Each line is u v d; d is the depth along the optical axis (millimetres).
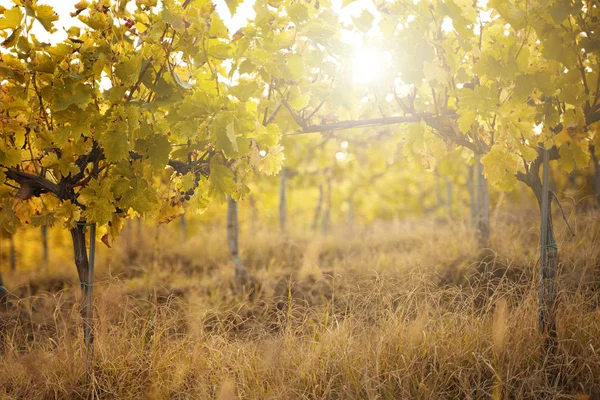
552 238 2967
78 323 2904
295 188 11680
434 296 3350
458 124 2707
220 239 7945
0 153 2406
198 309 3695
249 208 11070
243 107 2424
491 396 2473
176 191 2957
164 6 2326
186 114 2359
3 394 2590
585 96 2598
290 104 2889
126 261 7090
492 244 5059
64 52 2375
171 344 2973
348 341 2848
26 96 2453
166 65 2488
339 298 4039
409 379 2629
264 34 2465
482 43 2881
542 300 2922
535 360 2791
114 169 2475
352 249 6945
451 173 7168
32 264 7918
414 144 2908
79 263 2820
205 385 2645
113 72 2480
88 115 2400
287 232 8688
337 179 10461
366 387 2492
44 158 2535
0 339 3369
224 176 2529
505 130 2557
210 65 2557
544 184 2912
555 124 2654
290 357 2869
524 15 2432
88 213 2510
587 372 2672
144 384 2740
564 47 2529
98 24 2379
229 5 2338
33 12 2299
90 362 2746
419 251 5668
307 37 2627
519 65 2484
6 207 2637
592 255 3947
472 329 2939
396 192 11703
